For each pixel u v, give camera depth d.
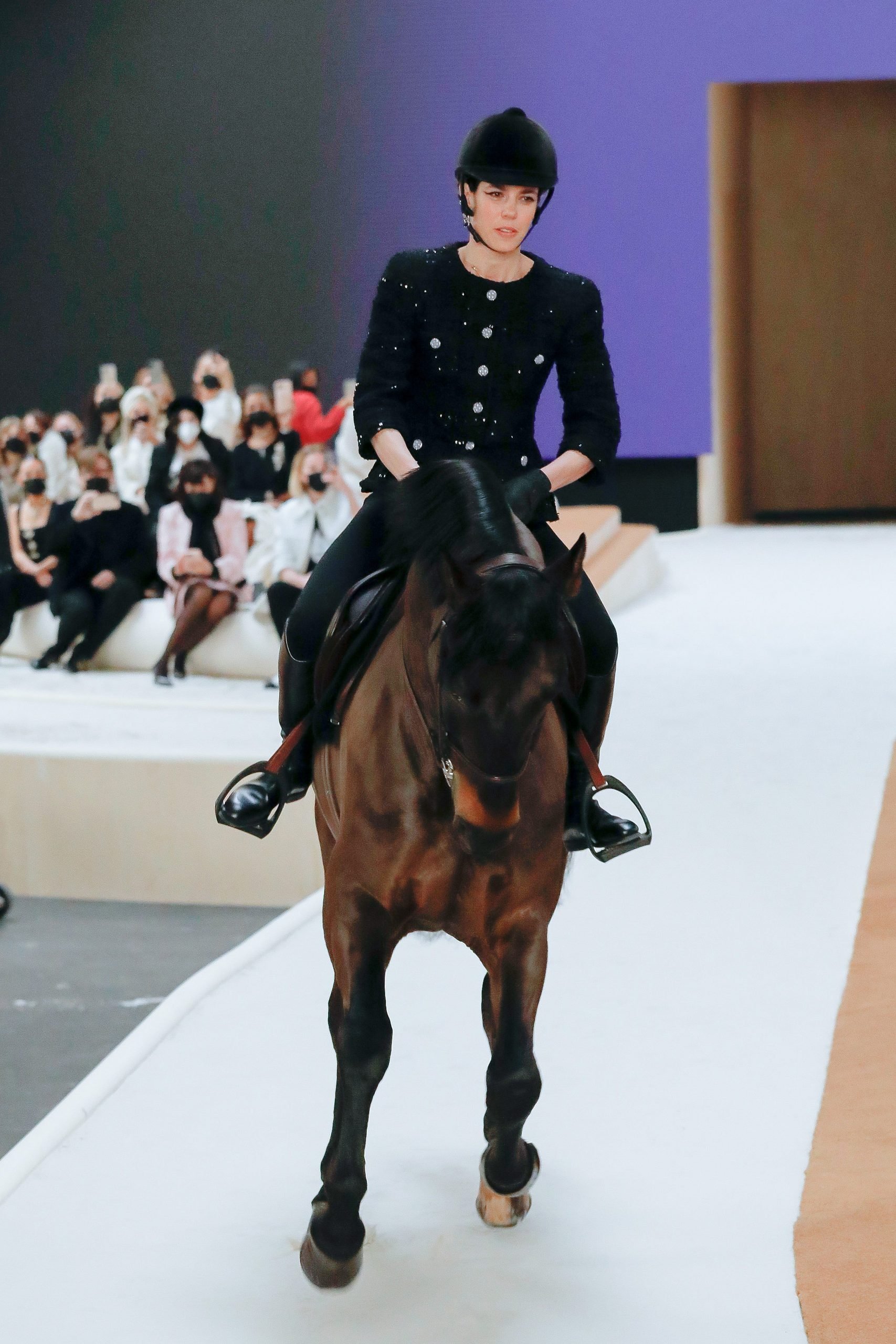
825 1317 4.47
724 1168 5.50
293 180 25.39
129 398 18.98
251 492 17.38
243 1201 5.33
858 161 29.77
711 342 27.02
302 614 5.33
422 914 4.59
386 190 25.30
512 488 4.84
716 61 25.70
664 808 10.62
